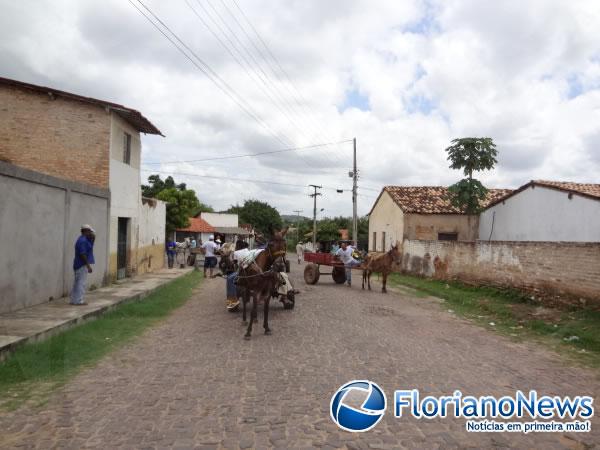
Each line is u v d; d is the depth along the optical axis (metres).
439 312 13.12
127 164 17.11
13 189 9.63
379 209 34.31
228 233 64.88
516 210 22.00
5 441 4.37
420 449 4.33
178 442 4.36
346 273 19.45
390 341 8.68
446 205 28.91
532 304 13.48
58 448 4.24
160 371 6.57
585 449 4.51
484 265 17.05
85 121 14.95
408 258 25.19
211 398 5.49
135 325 9.84
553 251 13.06
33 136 14.84
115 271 16.03
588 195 16.64
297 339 8.62
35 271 10.62
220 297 14.62
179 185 58.72
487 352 8.30
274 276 8.88
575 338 9.51
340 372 6.55
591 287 11.52
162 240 24.28
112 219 15.55
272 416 4.98
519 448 4.47
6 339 7.12
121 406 5.24
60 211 11.80
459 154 24.16
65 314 9.48
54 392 5.69
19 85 14.55
